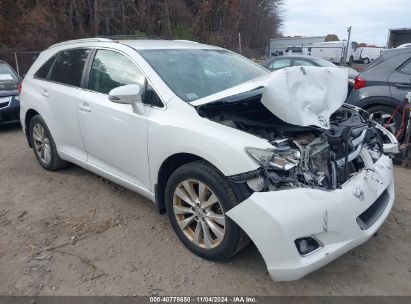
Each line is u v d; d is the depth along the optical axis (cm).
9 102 728
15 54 1572
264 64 1078
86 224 369
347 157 300
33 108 487
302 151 280
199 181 294
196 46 424
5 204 411
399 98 571
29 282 288
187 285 287
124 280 291
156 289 282
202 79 366
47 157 496
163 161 321
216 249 297
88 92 403
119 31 2509
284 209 252
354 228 275
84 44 433
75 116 415
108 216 385
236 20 3259
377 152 357
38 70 500
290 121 284
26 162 546
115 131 364
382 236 353
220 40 2917
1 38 1733
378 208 316
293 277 254
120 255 321
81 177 482
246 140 273
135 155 350
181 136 302
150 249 329
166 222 373
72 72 436
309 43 3588
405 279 295
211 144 281
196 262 312
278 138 299
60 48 473
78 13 2316
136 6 2612
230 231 281
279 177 261
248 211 260
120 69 375
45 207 404
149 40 424
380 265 311
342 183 293
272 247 254
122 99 320
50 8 2117
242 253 322
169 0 2734
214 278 294
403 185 468
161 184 338
